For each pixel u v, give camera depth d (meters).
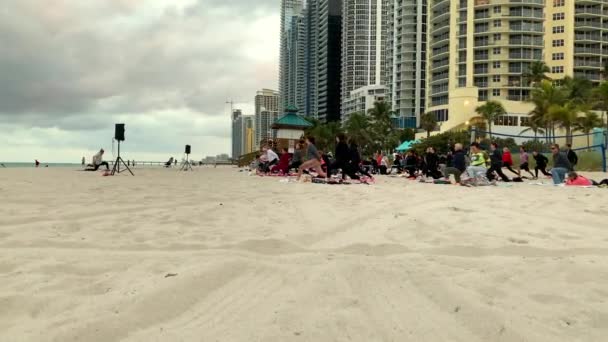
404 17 118.75
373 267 3.59
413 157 19.84
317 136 94.75
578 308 2.72
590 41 88.12
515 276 3.38
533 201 8.66
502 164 17.77
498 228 5.40
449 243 4.57
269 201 8.27
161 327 2.44
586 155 38.19
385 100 132.25
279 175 20.81
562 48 87.94
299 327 2.40
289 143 35.50
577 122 62.44
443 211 6.92
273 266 3.62
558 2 88.25
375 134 96.25
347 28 188.25
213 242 4.57
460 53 91.88
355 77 186.38
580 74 90.31
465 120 82.44
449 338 2.31
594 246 4.44
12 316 2.57
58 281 3.17
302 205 7.68
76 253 4.05
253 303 2.80
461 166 14.76
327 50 195.12
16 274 3.34
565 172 14.79
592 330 2.41
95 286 3.07
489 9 87.69
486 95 89.75
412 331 2.39
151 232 5.06
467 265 3.75
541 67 79.00
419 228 5.40
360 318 2.54
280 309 2.66
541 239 4.77
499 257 4.03
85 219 5.90
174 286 3.01
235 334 2.31
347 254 4.14
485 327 2.42
